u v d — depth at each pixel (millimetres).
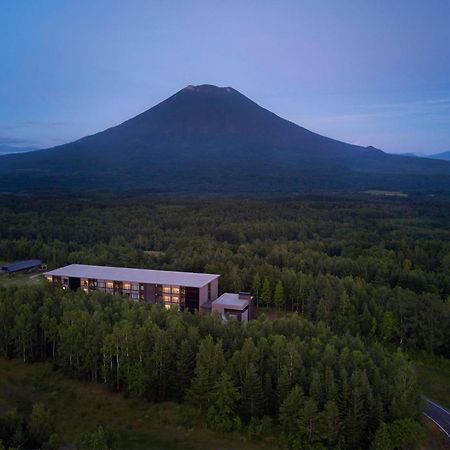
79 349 60719
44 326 65062
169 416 52344
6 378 60812
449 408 58250
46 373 62344
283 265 109500
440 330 73500
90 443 40125
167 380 56469
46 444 39406
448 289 96000
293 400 48469
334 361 53625
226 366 53781
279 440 48312
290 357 53312
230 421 50312
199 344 57469
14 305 69250
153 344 58719
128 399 56750
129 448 46312
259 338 60375
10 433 40562
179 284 83312
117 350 58625
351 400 48750
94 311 67375
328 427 47094
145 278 87000
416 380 53938
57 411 53750
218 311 72375
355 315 77938
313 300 84500
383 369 54906
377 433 46500
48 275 89062
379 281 96250
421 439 49281
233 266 99438
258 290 93125
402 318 78000
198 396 52750
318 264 105250
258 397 51500
